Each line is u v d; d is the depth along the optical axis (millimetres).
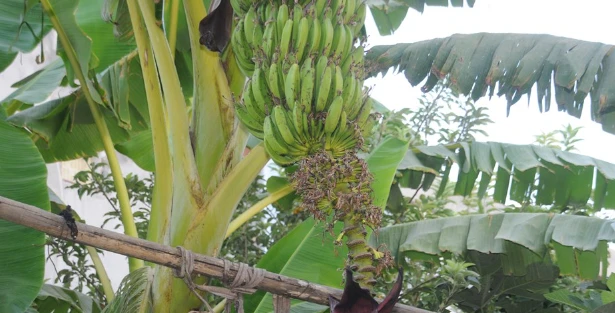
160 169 3121
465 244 3869
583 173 4398
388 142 3959
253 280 2328
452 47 3623
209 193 2969
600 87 3258
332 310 2148
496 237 3740
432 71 3600
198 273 2312
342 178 2199
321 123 2377
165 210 3082
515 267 4035
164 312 2834
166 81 3064
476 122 5578
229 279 2332
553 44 3465
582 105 3402
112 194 8477
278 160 2469
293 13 2572
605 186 4336
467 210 5863
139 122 4848
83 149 5004
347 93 2445
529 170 4484
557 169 4430
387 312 2014
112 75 4230
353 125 2383
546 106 3404
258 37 2629
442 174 4789
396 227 4098
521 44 3529
